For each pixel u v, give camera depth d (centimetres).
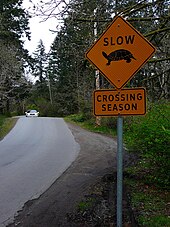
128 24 486
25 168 1293
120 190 473
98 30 832
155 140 816
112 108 488
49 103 7019
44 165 1355
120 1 768
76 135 2630
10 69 4000
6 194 908
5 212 752
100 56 494
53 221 682
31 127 3450
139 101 481
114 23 490
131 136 957
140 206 729
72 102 5597
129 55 486
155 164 940
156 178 911
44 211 750
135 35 485
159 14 716
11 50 3994
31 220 693
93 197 845
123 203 765
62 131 2977
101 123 3044
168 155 840
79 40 898
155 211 693
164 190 870
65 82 5272
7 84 4250
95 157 1547
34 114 6050
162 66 890
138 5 702
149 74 901
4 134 2872
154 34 707
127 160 1327
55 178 1105
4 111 5653
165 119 845
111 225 644
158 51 859
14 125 3725
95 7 755
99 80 1480
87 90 3356
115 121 2936
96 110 492
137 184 940
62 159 1508
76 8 741
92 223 660
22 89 5134
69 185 998
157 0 683
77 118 4019
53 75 6216
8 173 1198
